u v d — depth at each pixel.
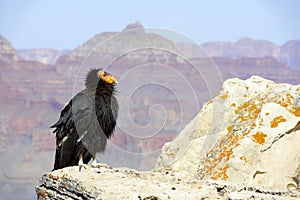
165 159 15.92
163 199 11.22
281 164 15.03
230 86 17.16
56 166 15.95
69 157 15.49
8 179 154.75
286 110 15.80
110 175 12.77
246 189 12.44
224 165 15.14
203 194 11.66
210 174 15.11
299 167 14.97
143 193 11.48
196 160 15.92
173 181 12.98
